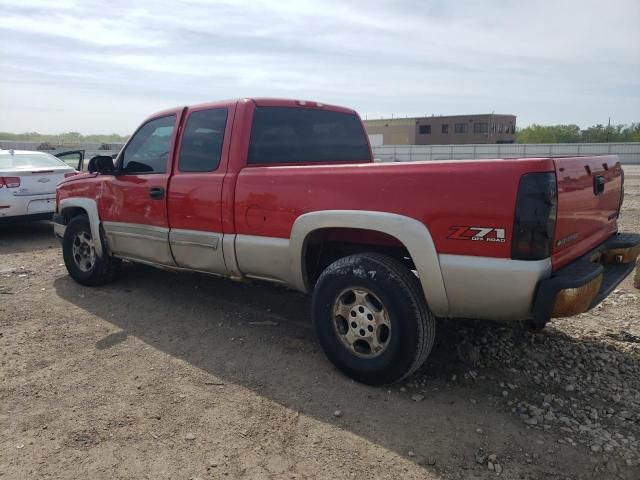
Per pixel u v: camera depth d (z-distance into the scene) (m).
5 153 9.84
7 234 10.12
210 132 4.59
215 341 4.50
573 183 3.22
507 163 2.97
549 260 3.03
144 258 5.31
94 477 2.73
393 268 3.42
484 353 4.06
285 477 2.72
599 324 4.68
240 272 4.36
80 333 4.72
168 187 4.80
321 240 4.01
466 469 2.76
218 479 2.71
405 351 3.39
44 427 3.19
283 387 3.67
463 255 3.13
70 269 6.26
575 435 3.03
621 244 3.90
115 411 3.37
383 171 3.40
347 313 3.68
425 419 3.23
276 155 4.62
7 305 5.52
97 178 5.71
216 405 3.44
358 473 2.74
